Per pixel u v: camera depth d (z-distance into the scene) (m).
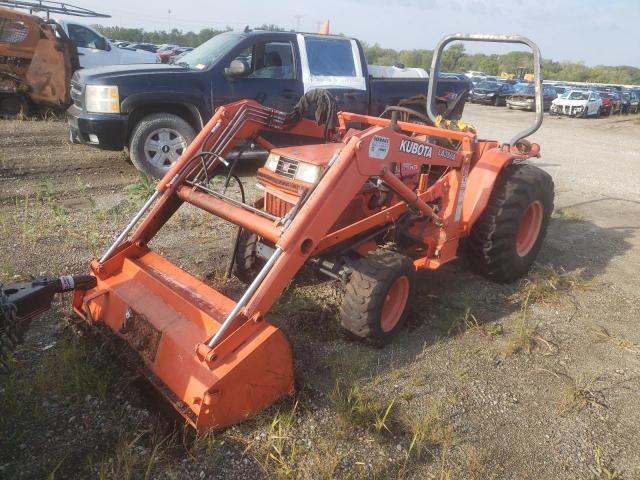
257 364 2.89
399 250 4.48
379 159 3.44
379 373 3.56
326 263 3.82
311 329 4.00
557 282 5.09
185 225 5.93
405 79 9.29
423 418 3.18
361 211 4.07
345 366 3.54
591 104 26.11
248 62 7.90
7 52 11.05
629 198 8.66
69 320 3.82
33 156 8.62
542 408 3.39
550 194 5.09
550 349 4.04
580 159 12.62
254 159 9.09
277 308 4.19
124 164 8.43
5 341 2.74
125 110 7.28
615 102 29.14
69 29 13.31
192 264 4.95
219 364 2.81
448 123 4.81
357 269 3.64
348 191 3.28
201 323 3.02
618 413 3.40
